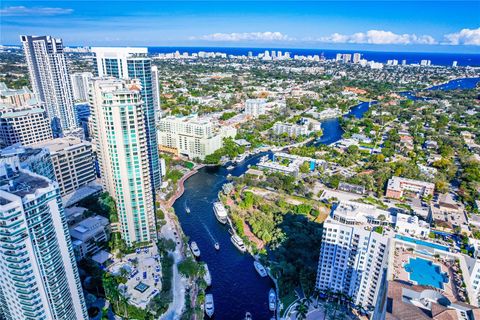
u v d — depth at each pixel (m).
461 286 126.88
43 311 145.12
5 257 131.75
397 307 100.94
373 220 190.75
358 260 185.88
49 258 143.12
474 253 179.25
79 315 167.75
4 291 144.62
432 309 100.69
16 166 157.12
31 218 132.88
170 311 199.75
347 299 186.88
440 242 170.00
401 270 136.25
